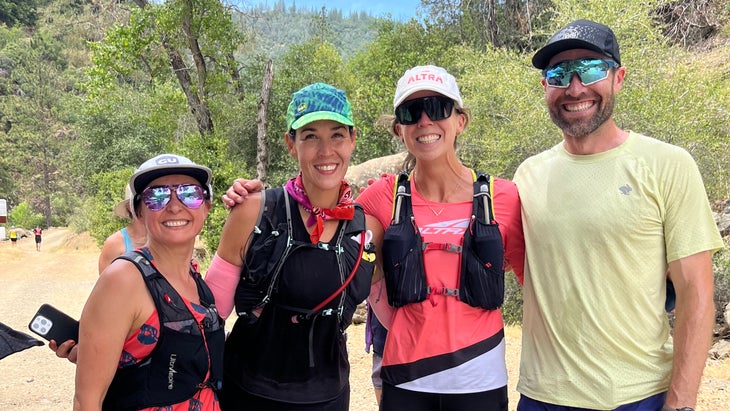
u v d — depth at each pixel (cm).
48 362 775
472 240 260
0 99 7031
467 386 254
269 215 242
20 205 5959
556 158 263
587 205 244
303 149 244
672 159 238
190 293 230
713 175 777
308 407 247
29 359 792
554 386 252
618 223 238
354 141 256
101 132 2778
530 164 274
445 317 258
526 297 270
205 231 1465
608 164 246
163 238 221
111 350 206
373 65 2183
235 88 1891
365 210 286
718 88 817
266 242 238
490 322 265
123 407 213
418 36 2097
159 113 1614
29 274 2206
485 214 263
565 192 251
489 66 1074
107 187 2517
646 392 241
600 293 242
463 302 258
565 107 256
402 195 276
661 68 844
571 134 252
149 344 212
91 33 2220
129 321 209
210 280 247
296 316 241
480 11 1902
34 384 676
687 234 233
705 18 1392
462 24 2017
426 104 267
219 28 1538
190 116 1795
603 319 242
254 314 246
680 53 873
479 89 990
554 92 257
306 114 242
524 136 847
